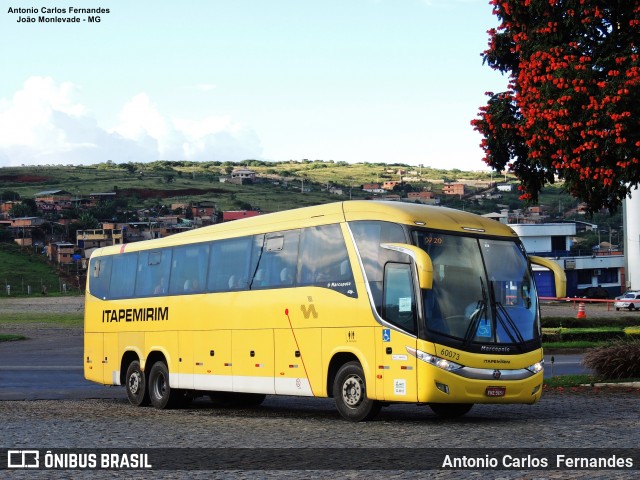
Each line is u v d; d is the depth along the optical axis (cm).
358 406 1634
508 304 1606
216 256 2045
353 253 1662
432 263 1528
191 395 2217
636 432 1373
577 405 1891
